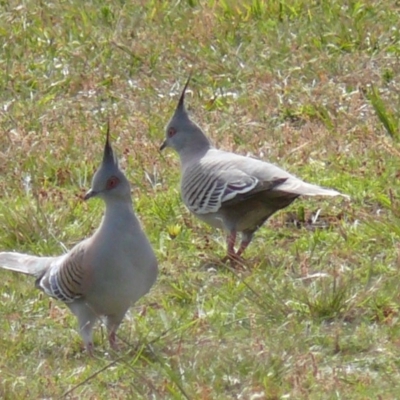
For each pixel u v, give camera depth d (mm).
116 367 9547
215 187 11773
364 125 15102
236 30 18344
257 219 11852
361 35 17859
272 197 11523
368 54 17484
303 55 17312
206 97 16406
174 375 8953
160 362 9359
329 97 16078
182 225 12750
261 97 16094
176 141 12477
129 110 16172
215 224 12047
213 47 17906
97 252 9484
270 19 18719
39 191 13383
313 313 10469
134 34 18531
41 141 14914
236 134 15023
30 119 15938
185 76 17141
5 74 17422
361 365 9586
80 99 16688
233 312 10531
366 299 10578
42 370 9602
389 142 14625
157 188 13617
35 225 12500
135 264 9531
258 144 14555
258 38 18047
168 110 15969
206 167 12016
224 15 18922
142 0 19734
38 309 10945
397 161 13914
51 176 14156
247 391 8992
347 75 16672
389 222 12297
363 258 11703
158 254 11969
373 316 10430
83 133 15211
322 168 13906
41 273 10234
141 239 9578
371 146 14398
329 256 11742
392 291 10742
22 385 9266
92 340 9906
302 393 8914
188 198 12141
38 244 12273
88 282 9539
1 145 15000
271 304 10523
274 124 15547
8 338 10156
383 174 13578
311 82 16750
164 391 8953
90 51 18031
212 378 9203
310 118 15602
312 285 10805
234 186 11602
